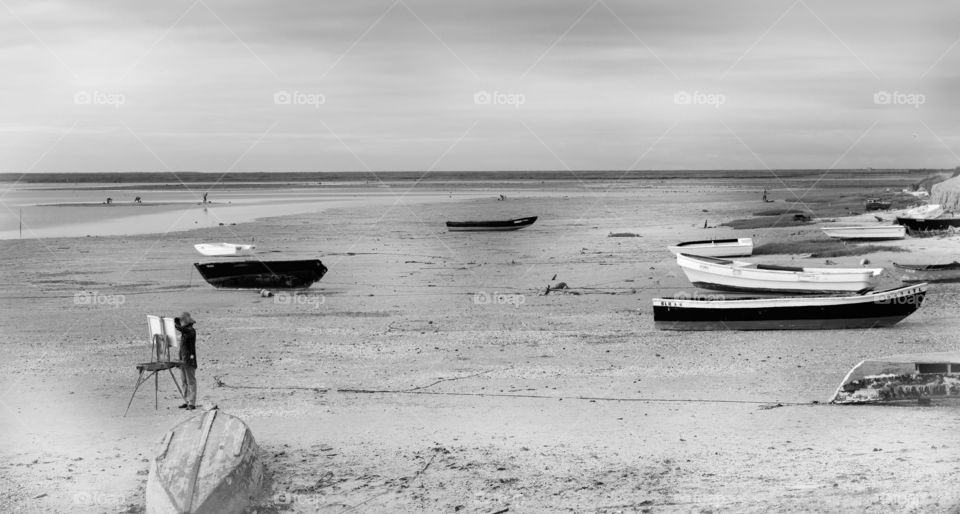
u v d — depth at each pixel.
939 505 12.58
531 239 53.91
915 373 17.80
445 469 14.76
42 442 15.92
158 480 12.91
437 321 27.89
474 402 18.73
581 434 16.48
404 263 42.88
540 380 20.52
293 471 14.70
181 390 18.91
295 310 30.14
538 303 31.20
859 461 14.52
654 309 26.16
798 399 18.55
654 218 70.12
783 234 53.53
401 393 19.44
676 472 14.40
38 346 24.30
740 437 16.05
